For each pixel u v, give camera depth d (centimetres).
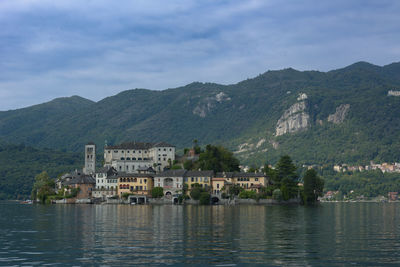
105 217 16688
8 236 10962
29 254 8562
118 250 8925
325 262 7900
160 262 7875
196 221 14738
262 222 14400
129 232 11650
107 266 7612
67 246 9406
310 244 9638
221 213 18825
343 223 14350
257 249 9025
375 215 18700
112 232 11669
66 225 13562
